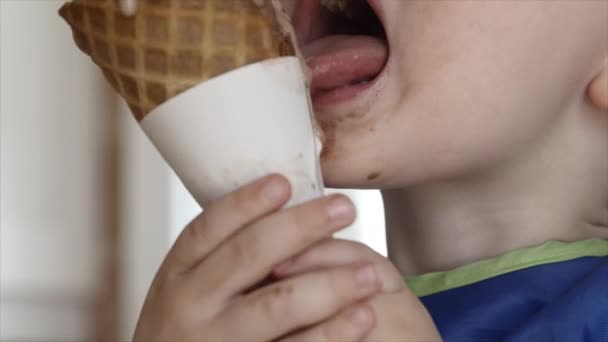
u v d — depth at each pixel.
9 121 3.05
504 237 1.16
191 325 0.85
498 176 1.13
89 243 3.17
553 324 1.04
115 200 3.22
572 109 1.13
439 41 1.00
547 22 1.05
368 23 1.07
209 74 0.87
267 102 0.86
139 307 3.23
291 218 0.82
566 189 1.15
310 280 0.82
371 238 2.54
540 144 1.12
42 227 3.10
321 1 1.05
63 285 3.13
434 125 1.02
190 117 0.86
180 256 0.87
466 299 1.12
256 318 0.82
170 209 3.28
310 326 0.83
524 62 1.04
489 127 1.04
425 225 1.20
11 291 3.05
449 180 1.14
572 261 1.11
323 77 1.00
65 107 3.13
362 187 1.05
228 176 0.86
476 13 1.01
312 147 0.88
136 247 3.23
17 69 3.06
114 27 0.90
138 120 0.93
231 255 0.84
